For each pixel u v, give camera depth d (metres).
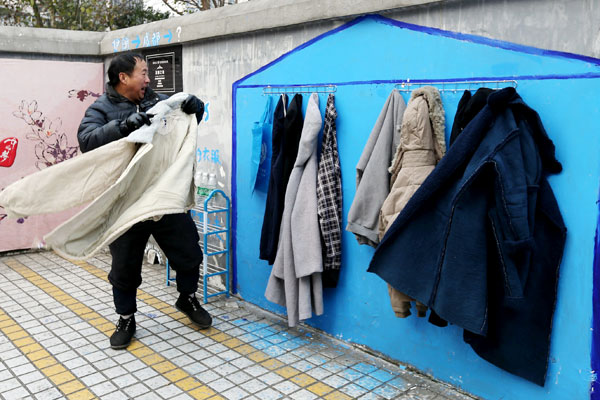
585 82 2.34
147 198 2.97
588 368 2.43
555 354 2.53
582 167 2.38
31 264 5.38
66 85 5.70
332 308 3.64
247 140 4.12
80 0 9.72
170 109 3.14
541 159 2.47
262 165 3.95
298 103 3.54
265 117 3.83
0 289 4.62
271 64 3.85
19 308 4.19
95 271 5.17
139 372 3.19
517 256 2.42
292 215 3.43
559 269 2.48
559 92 2.42
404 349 3.23
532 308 2.51
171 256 3.58
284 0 3.64
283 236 3.52
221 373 3.18
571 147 2.41
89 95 5.86
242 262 4.32
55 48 5.51
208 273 4.30
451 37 2.79
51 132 5.68
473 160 2.47
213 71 4.40
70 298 4.42
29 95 5.50
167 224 3.46
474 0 2.69
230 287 4.47
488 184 2.50
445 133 2.86
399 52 3.04
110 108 3.29
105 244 2.97
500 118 2.47
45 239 2.91
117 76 3.24
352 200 3.36
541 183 2.46
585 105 2.35
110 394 2.94
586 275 2.41
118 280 3.44
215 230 4.34
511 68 2.57
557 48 2.42
